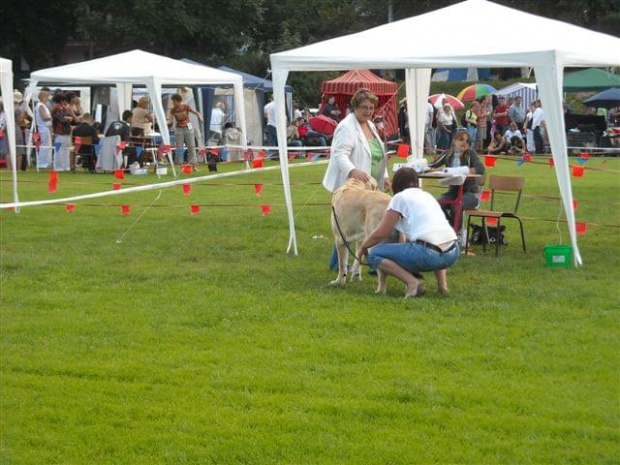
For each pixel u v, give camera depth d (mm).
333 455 4902
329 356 6570
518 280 9023
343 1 46062
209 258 10336
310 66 10195
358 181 8961
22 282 9000
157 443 5109
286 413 5492
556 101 9398
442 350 6660
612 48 10133
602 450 4910
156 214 13727
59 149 21219
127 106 25031
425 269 8141
